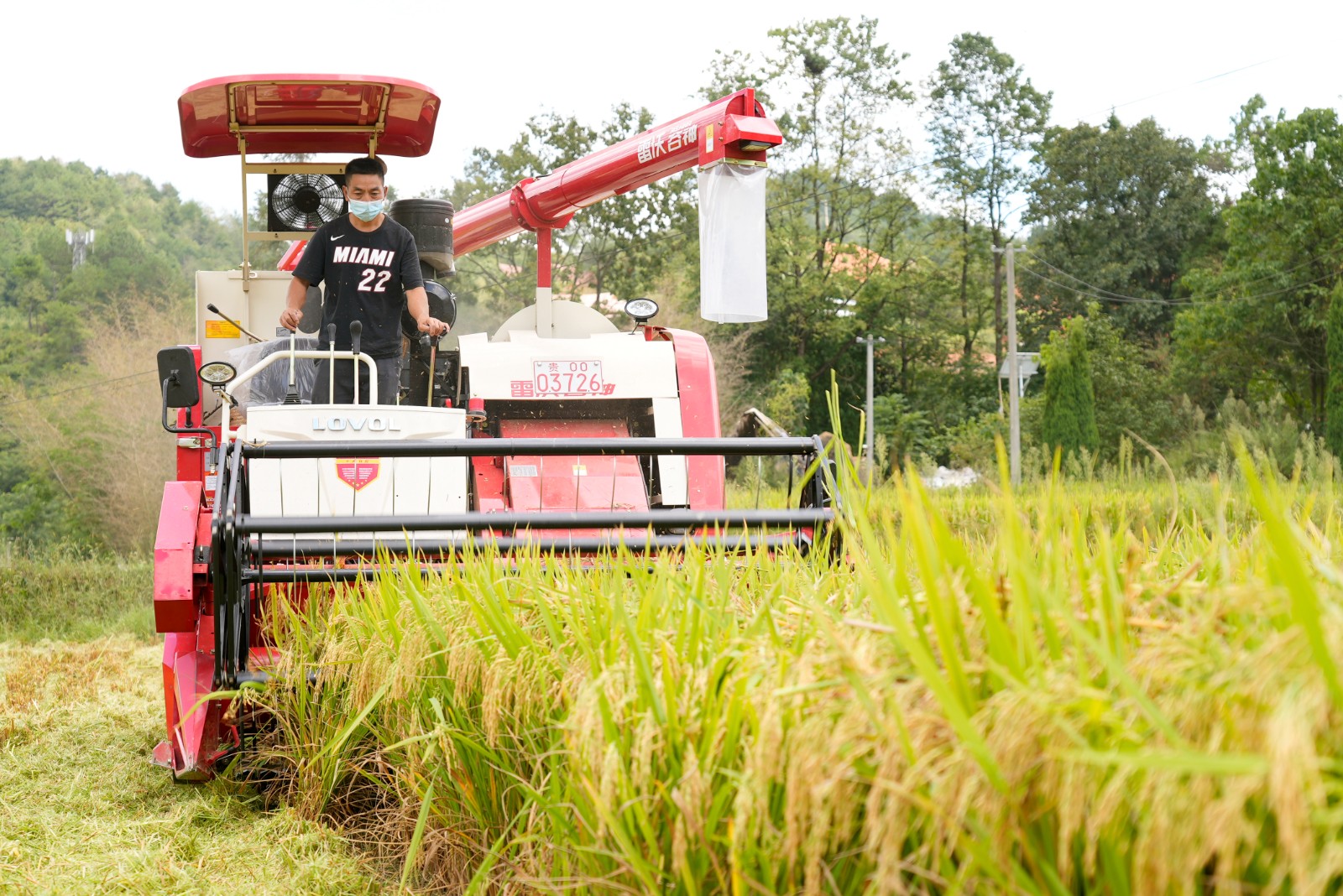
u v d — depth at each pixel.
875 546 2.30
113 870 3.85
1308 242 39.88
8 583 14.09
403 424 5.38
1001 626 1.92
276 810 4.70
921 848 1.94
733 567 3.99
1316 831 1.49
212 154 8.25
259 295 7.44
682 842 2.31
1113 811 1.64
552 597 3.49
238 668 4.60
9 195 87.81
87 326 57.72
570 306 8.34
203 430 5.23
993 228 60.12
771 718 2.14
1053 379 38.59
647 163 7.87
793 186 55.00
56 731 6.29
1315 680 1.52
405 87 7.12
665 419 6.95
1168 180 60.25
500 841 3.03
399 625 3.84
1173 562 3.10
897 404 53.50
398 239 6.76
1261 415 20.73
